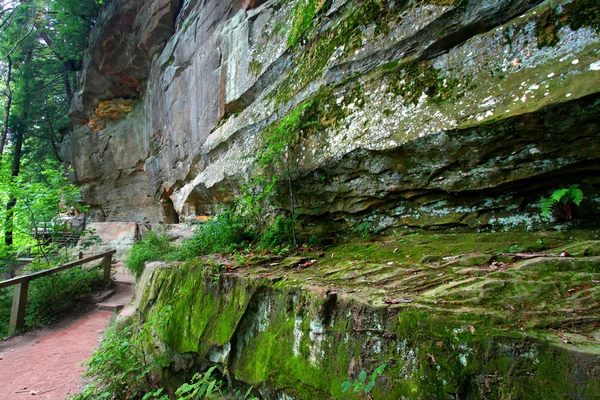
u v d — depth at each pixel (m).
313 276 2.68
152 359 3.89
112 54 12.23
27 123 16.28
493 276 1.93
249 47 6.07
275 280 2.70
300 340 2.25
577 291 1.60
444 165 2.87
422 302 1.78
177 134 9.39
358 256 3.11
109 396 3.65
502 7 2.76
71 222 14.85
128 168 13.91
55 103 17.36
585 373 1.18
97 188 15.49
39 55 16.62
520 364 1.33
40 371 4.83
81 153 15.62
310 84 4.40
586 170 2.31
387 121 3.25
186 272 3.98
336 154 3.62
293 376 2.18
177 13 10.05
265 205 4.80
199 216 8.48
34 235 9.23
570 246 2.10
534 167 2.47
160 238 7.46
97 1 13.84
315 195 4.09
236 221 5.09
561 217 2.46
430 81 3.05
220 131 6.65
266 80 5.54
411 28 3.31
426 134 2.84
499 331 1.42
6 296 7.63
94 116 14.84
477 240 2.68
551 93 2.23
